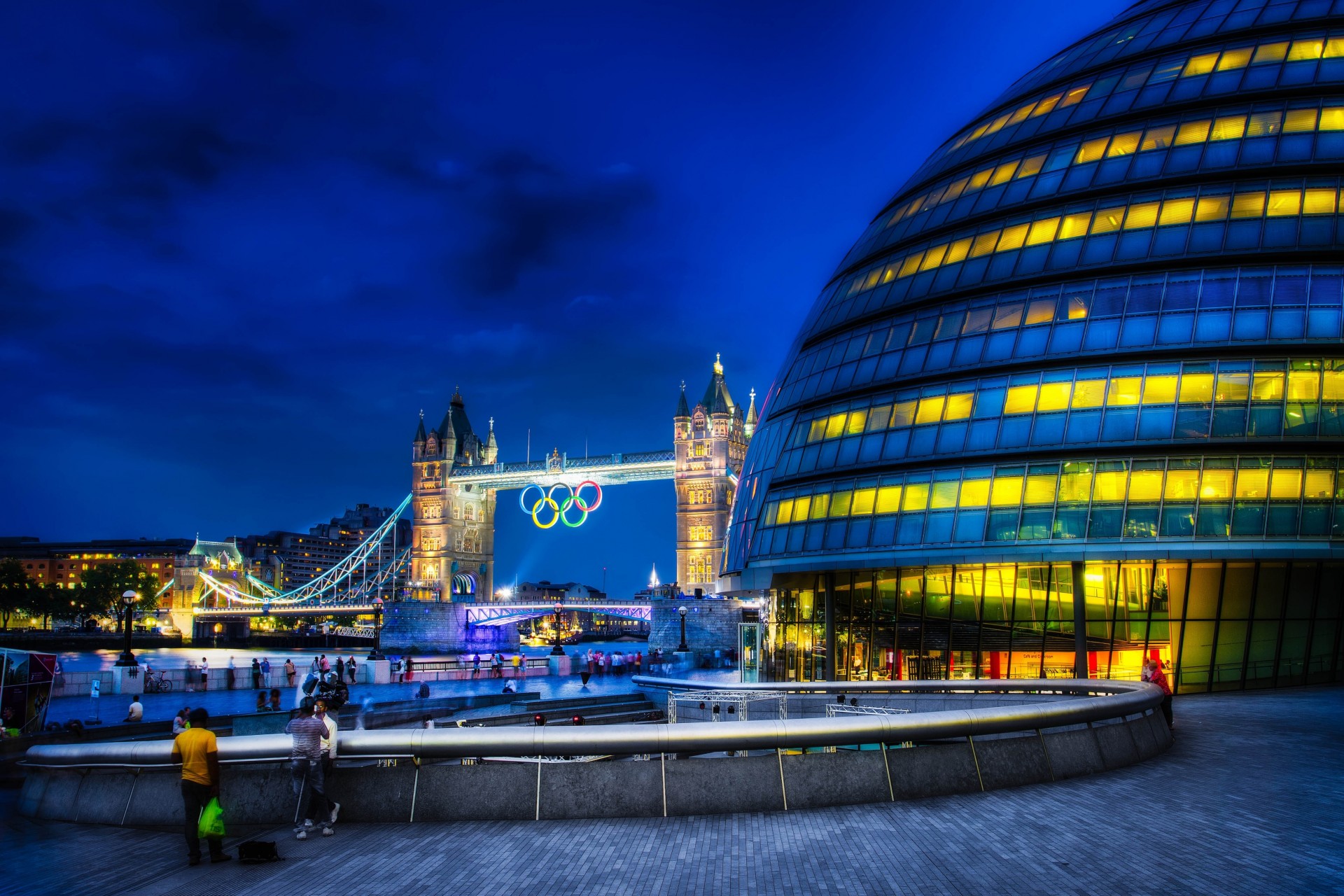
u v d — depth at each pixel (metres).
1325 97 48.34
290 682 68.81
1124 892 11.48
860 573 51.38
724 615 162.00
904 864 12.75
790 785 16.19
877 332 54.75
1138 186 49.34
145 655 197.62
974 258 52.53
